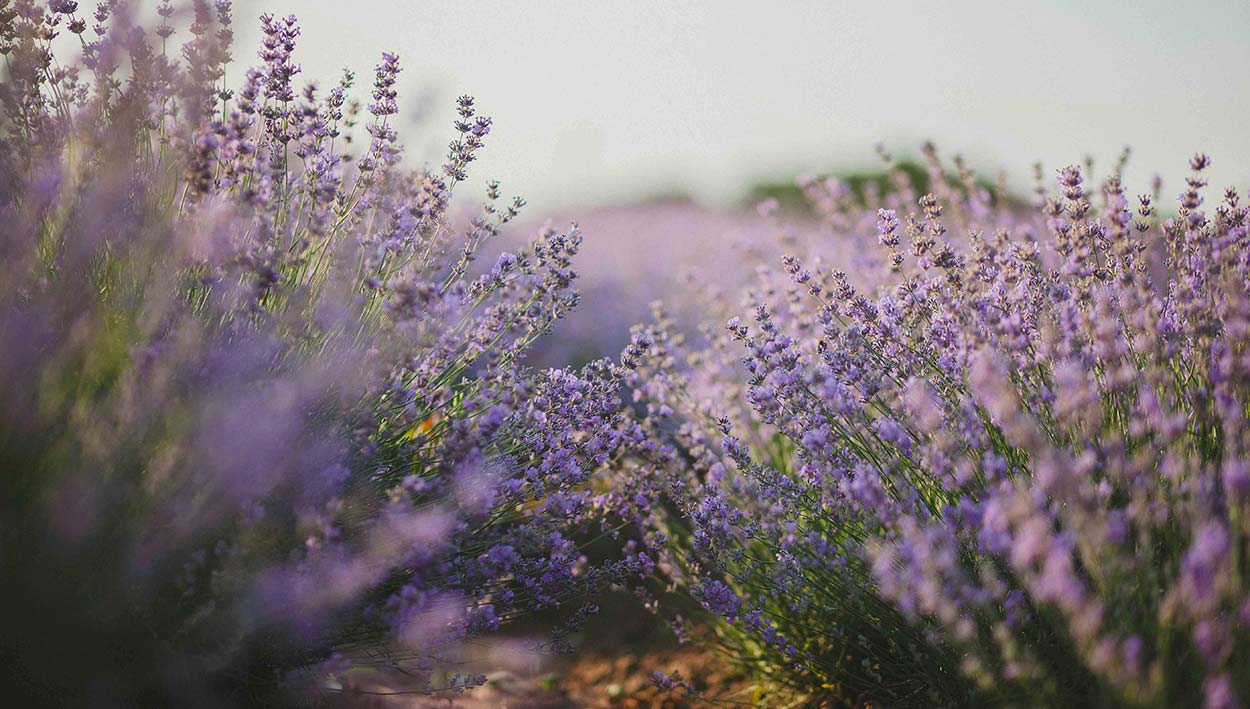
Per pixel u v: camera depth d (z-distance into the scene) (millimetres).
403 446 1032
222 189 1013
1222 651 762
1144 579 834
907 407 1013
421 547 928
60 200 905
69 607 850
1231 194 1034
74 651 857
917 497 986
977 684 922
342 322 1006
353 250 1032
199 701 884
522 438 1061
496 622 982
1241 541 830
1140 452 901
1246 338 918
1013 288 1063
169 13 999
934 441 972
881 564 883
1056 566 780
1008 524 881
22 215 900
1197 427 939
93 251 913
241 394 901
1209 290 990
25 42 987
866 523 988
